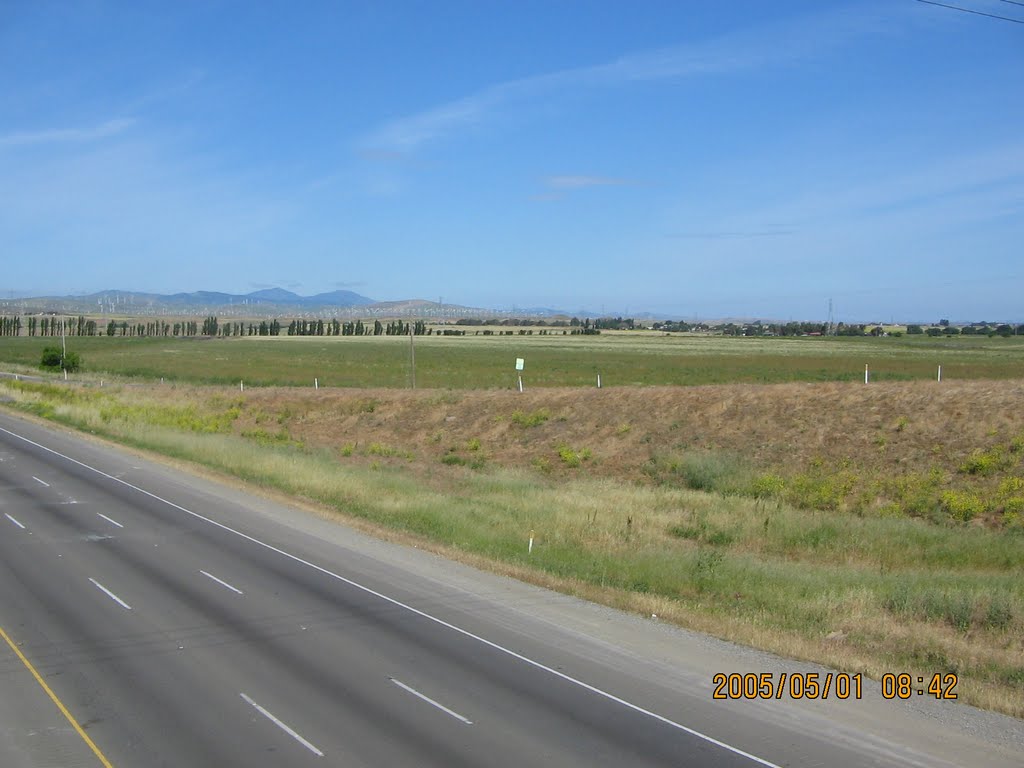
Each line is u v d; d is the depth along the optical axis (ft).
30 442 122.83
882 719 31.32
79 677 34.22
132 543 60.18
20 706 31.17
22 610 43.42
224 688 33.19
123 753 27.27
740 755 28.04
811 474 90.89
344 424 148.87
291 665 35.96
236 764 26.58
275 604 45.29
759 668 36.65
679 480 97.55
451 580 51.47
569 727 30.01
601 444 114.83
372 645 38.78
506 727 29.89
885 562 61.57
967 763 27.73
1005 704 32.71
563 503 81.35
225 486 87.76
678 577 54.08
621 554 60.70
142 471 97.45
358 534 65.31
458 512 74.02
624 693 33.47
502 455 120.57
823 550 65.16
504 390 149.07
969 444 86.63
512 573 53.26
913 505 78.43
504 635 40.70
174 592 47.39
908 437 91.97
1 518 68.59
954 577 55.31
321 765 26.58
